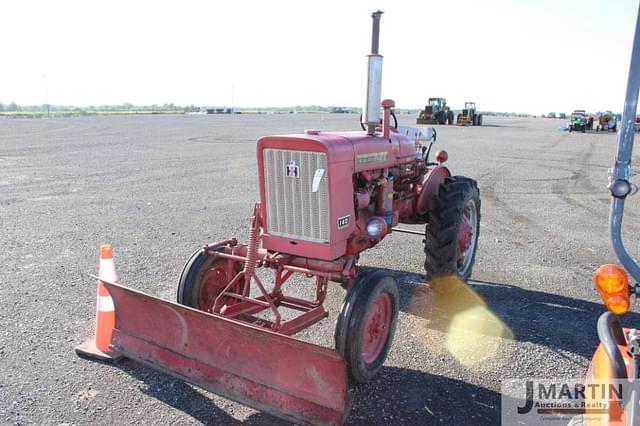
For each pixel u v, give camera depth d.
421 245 7.29
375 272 3.72
